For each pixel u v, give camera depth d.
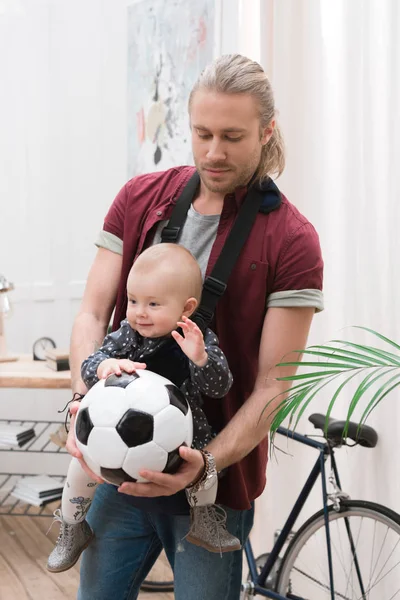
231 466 1.62
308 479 2.53
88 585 1.76
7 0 3.99
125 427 1.39
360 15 2.38
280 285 1.57
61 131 4.10
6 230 4.09
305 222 1.60
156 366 1.55
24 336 4.15
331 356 1.43
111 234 1.75
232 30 3.18
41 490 3.72
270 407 1.54
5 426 3.82
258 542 2.93
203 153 1.49
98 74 4.13
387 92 2.28
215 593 1.66
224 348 1.59
